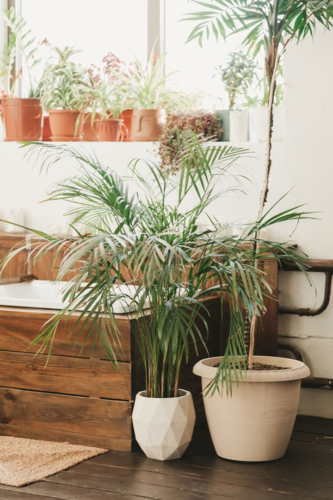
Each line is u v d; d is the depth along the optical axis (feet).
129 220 10.11
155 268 8.92
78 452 10.38
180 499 8.81
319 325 12.51
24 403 11.10
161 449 10.10
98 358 10.57
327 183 12.38
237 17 11.63
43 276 13.85
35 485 9.24
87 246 9.04
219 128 13.26
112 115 14.85
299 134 12.50
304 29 11.88
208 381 10.26
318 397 12.58
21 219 14.55
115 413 10.52
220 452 10.32
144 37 15.44
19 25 15.60
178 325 9.59
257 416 9.98
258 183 12.81
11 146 14.69
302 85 12.41
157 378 10.30
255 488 9.18
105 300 9.08
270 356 11.46
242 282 9.86
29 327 11.02
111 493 9.00
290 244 12.59
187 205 13.33
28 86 16.20
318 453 10.61
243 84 13.75
